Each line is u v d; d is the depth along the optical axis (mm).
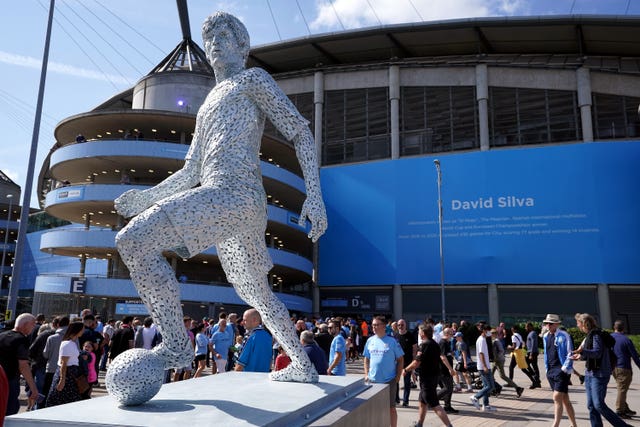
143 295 2600
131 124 27938
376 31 34500
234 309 27641
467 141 33406
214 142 2963
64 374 5828
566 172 29344
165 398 2713
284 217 29266
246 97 3094
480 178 30859
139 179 29172
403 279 31438
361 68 36500
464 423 8164
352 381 3684
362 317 32531
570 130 31766
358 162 35500
